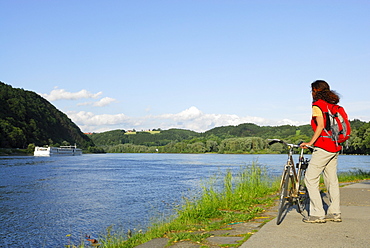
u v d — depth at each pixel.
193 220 7.03
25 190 23.16
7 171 41.59
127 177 32.81
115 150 180.88
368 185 11.75
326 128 5.45
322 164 5.45
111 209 15.37
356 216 5.95
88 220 13.12
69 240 10.30
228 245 4.45
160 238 5.68
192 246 4.64
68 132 160.75
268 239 4.46
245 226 5.74
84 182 28.25
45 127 140.12
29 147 109.69
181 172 38.91
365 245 4.07
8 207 16.42
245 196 9.56
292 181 6.18
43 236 10.98
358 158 77.56
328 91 5.50
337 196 5.51
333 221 5.45
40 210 15.56
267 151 121.31
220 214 7.38
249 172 12.33
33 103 149.12
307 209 6.68
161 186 24.31
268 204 8.44
